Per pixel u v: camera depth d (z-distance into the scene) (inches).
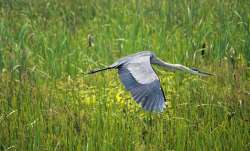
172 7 749.3
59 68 607.2
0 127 482.9
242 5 748.0
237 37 671.8
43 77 595.8
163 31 681.6
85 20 774.5
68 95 542.0
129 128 479.8
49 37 685.9
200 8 746.8
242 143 457.1
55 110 502.9
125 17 731.4
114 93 546.6
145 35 686.5
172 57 620.1
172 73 581.6
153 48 639.8
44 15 794.8
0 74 580.4
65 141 461.1
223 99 528.4
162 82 564.1
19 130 478.9
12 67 594.2
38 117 496.4
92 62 611.5
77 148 451.2
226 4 756.0
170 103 523.2
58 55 638.5
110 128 471.2
